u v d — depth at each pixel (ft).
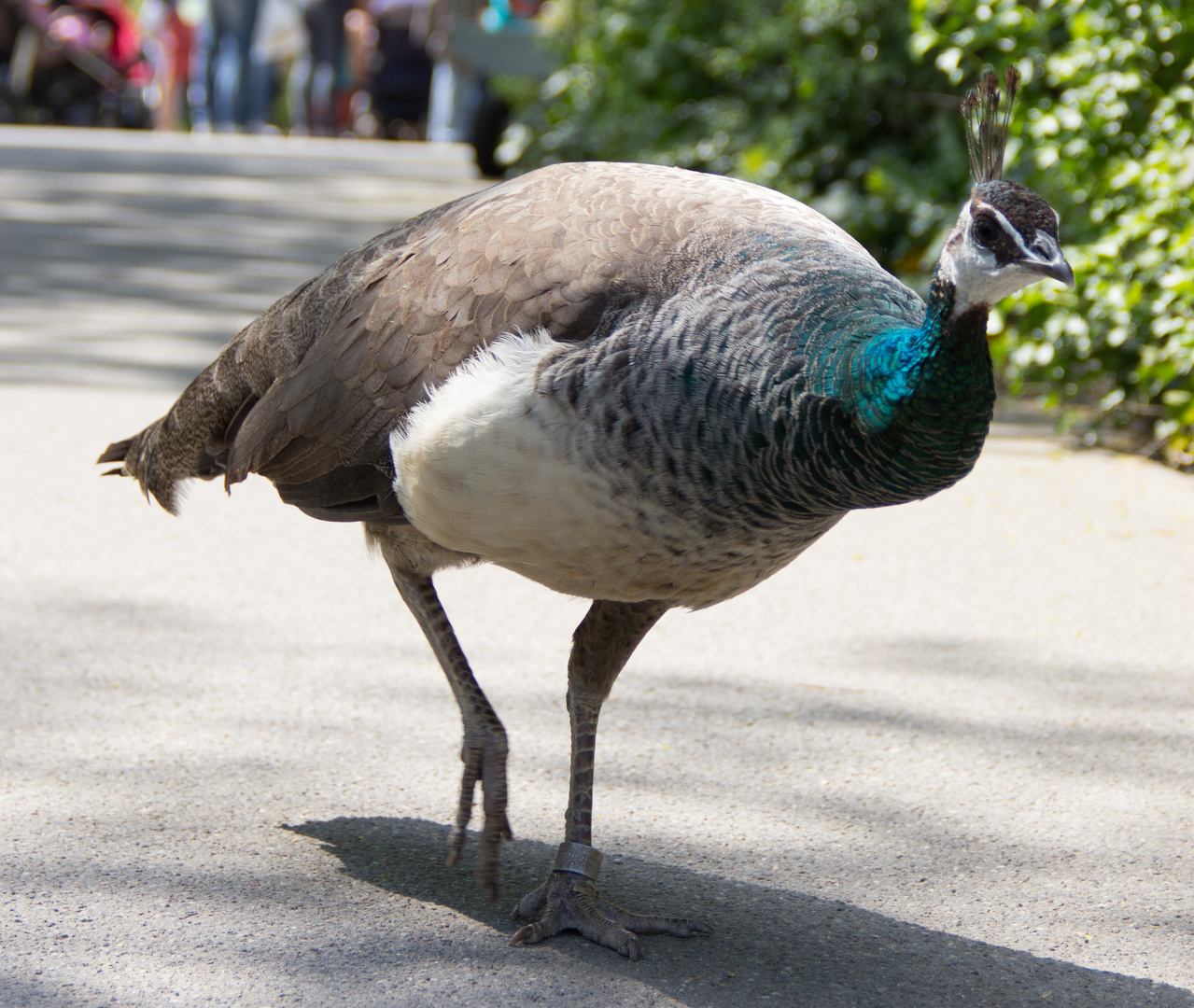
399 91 68.64
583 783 10.12
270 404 10.82
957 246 8.32
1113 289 20.93
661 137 33.35
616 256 9.41
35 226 36.37
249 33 61.05
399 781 11.78
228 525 17.65
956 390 8.41
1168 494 19.85
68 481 18.60
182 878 10.16
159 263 32.32
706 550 9.35
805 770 12.18
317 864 10.48
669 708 13.32
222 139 58.59
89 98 61.36
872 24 28.76
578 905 9.78
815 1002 9.04
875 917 10.04
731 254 9.34
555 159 37.68
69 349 24.56
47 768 11.64
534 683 13.73
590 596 10.04
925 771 12.19
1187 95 21.22
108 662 13.70
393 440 9.92
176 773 11.69
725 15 32.09
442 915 9.94
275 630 14.65
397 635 14.70
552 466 9.16
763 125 31.22
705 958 9.51
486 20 47.32
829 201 29.22
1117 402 21.65
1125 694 13.74
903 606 15.84
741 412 8.92
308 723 12.69
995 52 24.43
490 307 9.62
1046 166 22.15
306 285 11.13
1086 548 17.69
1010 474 20.66
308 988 8.95
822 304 9.04
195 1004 8.72
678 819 11.35
